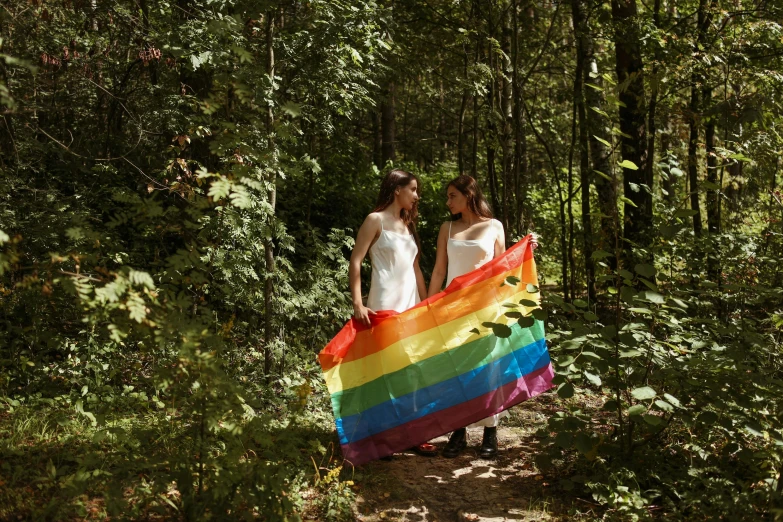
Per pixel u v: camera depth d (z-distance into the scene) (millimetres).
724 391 3875
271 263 5516
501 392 4512
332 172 9523
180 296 3080
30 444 4082
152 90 7840
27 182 6477
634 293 3832
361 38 5828
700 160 9320
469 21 10031
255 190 5082
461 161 11547
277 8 5309
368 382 4348
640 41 8586
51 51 7137
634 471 3912
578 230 12203
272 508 3139
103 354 5262
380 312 4434
